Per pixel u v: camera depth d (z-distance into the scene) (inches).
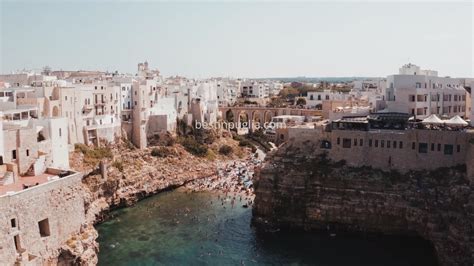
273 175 3553.2
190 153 5492.1
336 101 5649.6
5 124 2918.3
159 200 4325.8
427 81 4490.7
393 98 4387.3
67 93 4131.4
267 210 3521.2
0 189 2351.1
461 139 3129.9
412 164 3289.9
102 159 4229.8
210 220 3683.6
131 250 3024.1
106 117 4722.0
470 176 2933.1
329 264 2758.4
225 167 5551.2
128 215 3846.0
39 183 2506.2
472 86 3595.0
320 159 3555.6
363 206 3225.9
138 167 4621.1
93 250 2549.2
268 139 6983.3
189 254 2962.6
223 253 2972.4
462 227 2632.9
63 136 3319.4
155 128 5359.3
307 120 5925.2
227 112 7815.0
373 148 3408.0
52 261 2249.0
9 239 1983.3
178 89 6348.4
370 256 2871.6
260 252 2977.4
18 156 2711.6
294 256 2898.6
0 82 4598.9
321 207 3341.5
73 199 2500.0
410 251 2938.0
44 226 2277.3
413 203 3061.0
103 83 4857.3
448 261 2620.6
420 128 3403.1
